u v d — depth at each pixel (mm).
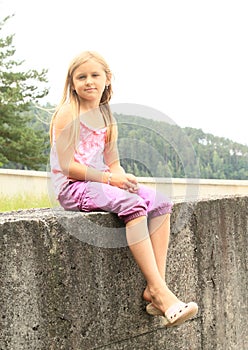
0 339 2719
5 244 2740
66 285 2988
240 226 4191
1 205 6727
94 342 3119
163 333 3521
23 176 7551
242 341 4199
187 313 3133
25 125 17141
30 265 2836
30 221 2844
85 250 3074
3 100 16125
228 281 4070
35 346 2854
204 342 3854
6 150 16656
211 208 3934
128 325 3293
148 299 3307
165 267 3562
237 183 7758
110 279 3195
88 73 3195
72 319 3014
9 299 2754
